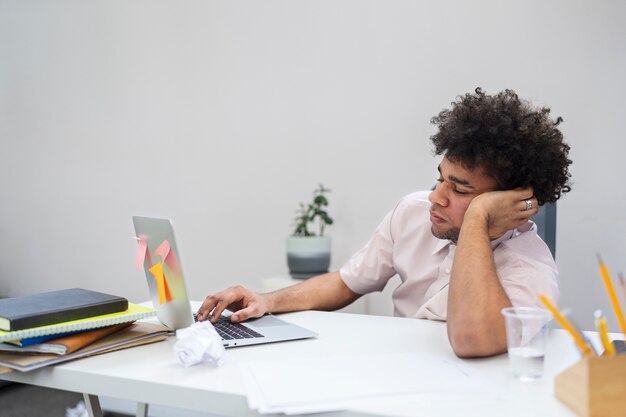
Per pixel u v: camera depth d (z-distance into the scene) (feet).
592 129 7.93
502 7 8.29
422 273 5.31
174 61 10.48
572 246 8.11
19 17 11.83
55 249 11.90
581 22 7.89
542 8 8.07
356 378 3.10
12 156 12.17
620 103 7.77
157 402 3.14
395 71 8.96
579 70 7.95
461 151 4.19
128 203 11.09
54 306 3.69
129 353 3.70
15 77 11.98
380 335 4.11
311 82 9.52
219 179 10.27
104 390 3.29
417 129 8.87
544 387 2.99
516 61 8.26
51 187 11.83
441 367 3.31
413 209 5.46
